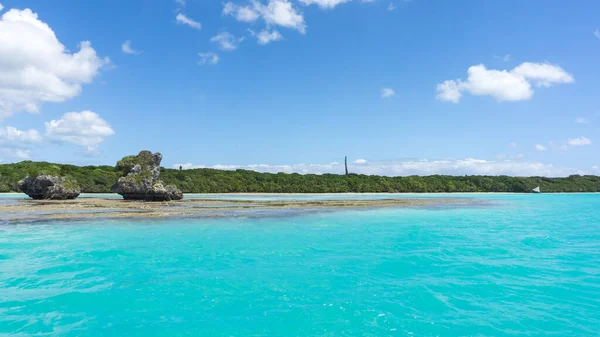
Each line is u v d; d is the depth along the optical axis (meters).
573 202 51.81
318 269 12.25
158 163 41.22
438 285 10.70
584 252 15.38
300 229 20.34
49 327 7.74
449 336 7.43
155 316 8.35
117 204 33.56
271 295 9.74
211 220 22.94
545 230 21.84
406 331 7.64
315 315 8.44
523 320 8.29
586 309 8.95
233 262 13.05
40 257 13.34
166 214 25.55
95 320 8.12
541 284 10.88
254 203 38.88
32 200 38.09
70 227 19.25
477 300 9.52
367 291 10.13
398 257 14.10
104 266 12.34
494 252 15.23
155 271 11.85
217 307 8.90
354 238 17.94
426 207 37.56
